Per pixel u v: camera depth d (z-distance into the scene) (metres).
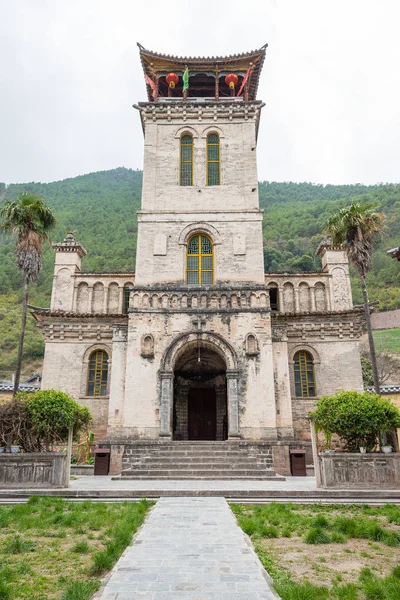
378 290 95.12
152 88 35.84
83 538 10.41
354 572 8.01
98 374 33.47
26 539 10.23
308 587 6.82
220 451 25.06
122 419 28.72
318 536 10.16
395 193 121.19
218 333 28.95
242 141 33.66
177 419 34.22
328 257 36.62
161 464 23.55
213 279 31.02
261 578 7.25
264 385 27.92
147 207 32.16
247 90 35.28
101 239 118.12
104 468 25.50
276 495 16.31
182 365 34.16
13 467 17.17
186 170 33.53
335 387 32.97
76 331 33.81
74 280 36.00
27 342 85.50
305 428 32.19
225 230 31.69
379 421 17.86
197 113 34.12
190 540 9.66
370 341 27.34
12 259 119.31
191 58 34.12
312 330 34.00
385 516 13.25
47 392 18.88
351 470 17.23
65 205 164.50
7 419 18.16
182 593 6.54
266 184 182.50
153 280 30.59
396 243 104.38
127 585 6.87
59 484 17.09
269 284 36.41
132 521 11.56
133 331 29.08
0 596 6.61
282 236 112.69
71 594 6.50
